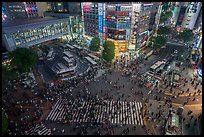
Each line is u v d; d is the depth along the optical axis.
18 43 77.38
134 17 72.25
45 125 37.22
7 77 50.81
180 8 116.69
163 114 40.78
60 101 45.59
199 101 45.66
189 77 58.66
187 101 45.28
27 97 47.28
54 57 77.88
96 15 83.38
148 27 86.44
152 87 52.53
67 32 102.69
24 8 112.50
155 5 87.00
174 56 77.62
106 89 51.59
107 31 82.25
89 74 60.66
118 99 46.53
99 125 37.34
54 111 41.69
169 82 55.41
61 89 50.94
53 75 60.84
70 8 110.38
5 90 50.66
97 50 80.25
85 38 100.25
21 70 54.56
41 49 85.19
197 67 63.06
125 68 66.06
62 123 37.88
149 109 42.56
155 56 77.88
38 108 42.75
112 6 72.94
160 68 63.28
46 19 96.75
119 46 81.19
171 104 43.88
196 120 38.69
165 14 114.94
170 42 98.56
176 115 38.53
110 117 39.81
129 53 80.19
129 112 41.47
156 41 81.19
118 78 58.06
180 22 120.88
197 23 115.06
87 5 86.38
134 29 75.31
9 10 107.38
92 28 91.50
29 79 57.53
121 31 76.50
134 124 37.84
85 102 45.12
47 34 90.94
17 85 53.75
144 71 63.28
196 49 72.81
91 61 68.44
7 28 70.94
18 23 83.44
